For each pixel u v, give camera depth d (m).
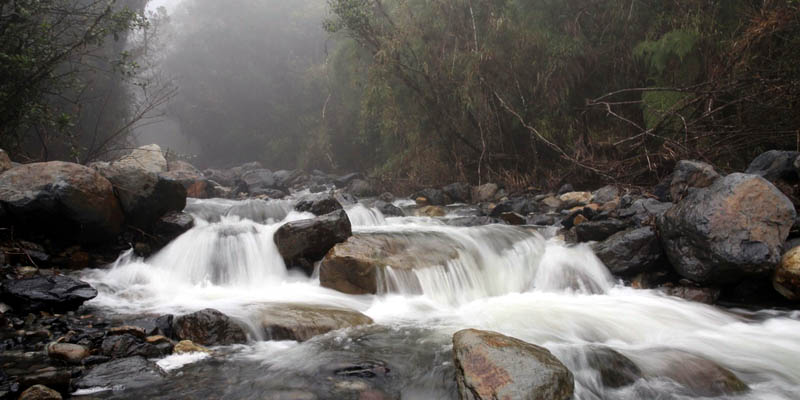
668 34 9.95
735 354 4.21
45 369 3.57
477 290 6.01
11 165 6.75
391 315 5.16
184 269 6.43
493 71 11.64
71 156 10.55
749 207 5.29
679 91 9.27
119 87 19.14
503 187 12.03
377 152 18.55
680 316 5.04
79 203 5.98
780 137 8.24
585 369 3.83
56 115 10.90
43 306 4.71
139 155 13.65
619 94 11.16
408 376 3.71
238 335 4.36
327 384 3.55
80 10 9.88
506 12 11.66
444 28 12.20
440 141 13.36
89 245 6.51
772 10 8.64
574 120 11.48
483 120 12.28
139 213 6.82
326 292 5.79
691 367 3.86
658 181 9.14
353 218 8.70
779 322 4.88
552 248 6.72
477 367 3.34
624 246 6.03
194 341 4.26
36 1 8.95
